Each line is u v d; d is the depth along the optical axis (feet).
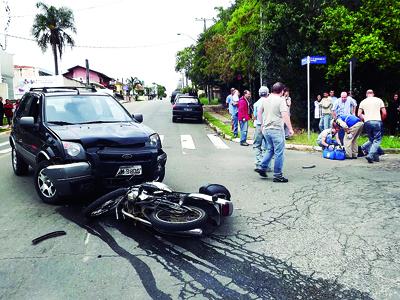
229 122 67.46
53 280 11.84
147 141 19.36
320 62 40.68
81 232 15.72
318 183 23.66
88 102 22.71
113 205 16.75
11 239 15.06
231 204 15.35
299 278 11.88
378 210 18.16
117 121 21.90
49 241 14.83
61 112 21.48
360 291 11.10
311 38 52.54
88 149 18.02
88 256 13.50
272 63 56.90
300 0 52.39
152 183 16.01
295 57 52.75
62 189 17.48
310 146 37.83
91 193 18.44
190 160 32.73
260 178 25.39
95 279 11.87
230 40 68.18
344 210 18.28
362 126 31.96
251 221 16.96
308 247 14.14
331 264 12.77
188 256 13.47
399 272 12.17
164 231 14.14
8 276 12.11
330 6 51.67
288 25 52.39
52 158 18.54
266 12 54.54
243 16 63.46
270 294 10.98
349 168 28.32
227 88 112.37
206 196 15.20
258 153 28.12
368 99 31.24
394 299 10.66
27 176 26.40
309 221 16.85
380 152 31.45
